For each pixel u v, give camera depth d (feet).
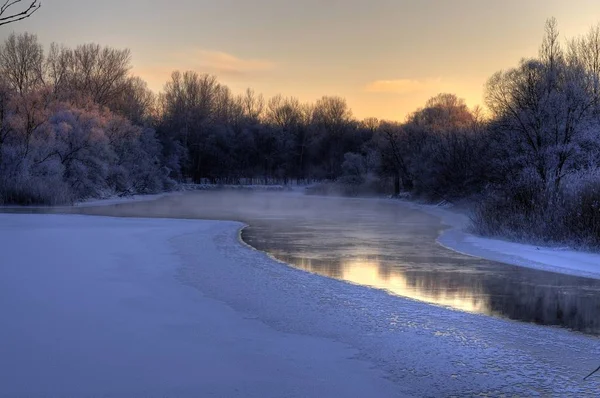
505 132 108.58
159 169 255.29
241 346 30.48
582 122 93.45
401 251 69.97
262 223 110.63
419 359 29.09
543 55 103.50
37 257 55.93
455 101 272.51
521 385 25.89
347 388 25.07
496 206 89.04
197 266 54.13
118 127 203.21
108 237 73.05
